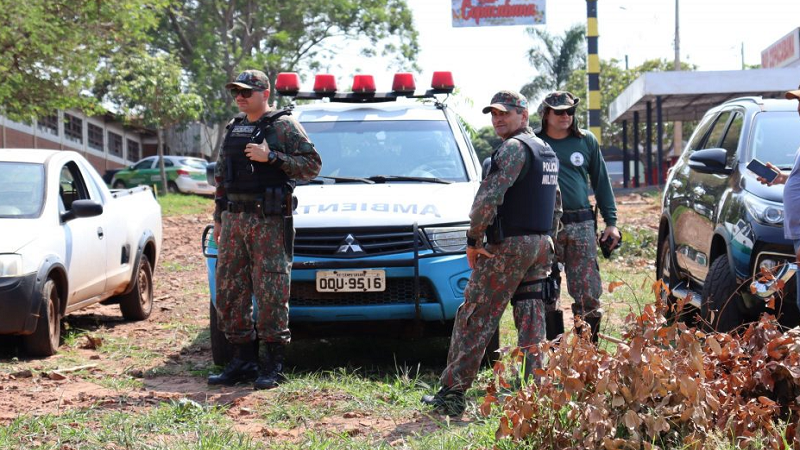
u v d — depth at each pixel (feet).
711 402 13.51
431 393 18.95
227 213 20.42
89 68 72.59
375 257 21.08
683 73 91.66
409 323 21.61
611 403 13.61
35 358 23.98
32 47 68.39
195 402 17.85
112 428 16.47
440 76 27.84
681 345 14.03
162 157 104.12
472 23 109.81
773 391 14.84
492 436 14.84
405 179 24.02
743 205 20.80
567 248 21.48
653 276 38.55
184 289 37.91
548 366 13.94
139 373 22.11
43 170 26.66
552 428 13.88
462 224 21.56
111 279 28.55
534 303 17.57
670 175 28.58
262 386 20.03
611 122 123.54
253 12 152.97
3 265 23.13
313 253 21.25
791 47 106.83
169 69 106.73
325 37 155.94
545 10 108.99
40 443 15.64
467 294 17.44
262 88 20.24
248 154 19.56
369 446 15.25
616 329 25.46
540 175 17.08
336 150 24.98
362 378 20.83
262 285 20.11
